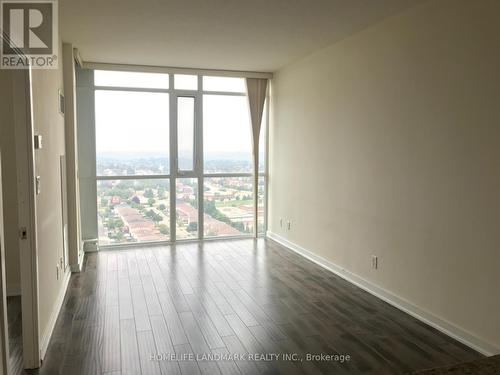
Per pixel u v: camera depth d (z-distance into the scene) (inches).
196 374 107.0
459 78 124.3
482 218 118.3
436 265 135.0
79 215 214.7
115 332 131.0
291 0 135.3
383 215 159.9
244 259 217.9
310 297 163.0
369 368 110.5
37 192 112.5
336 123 189.8
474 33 119.0
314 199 211.6
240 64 233.9
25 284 107.9
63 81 186.1
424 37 137.1
